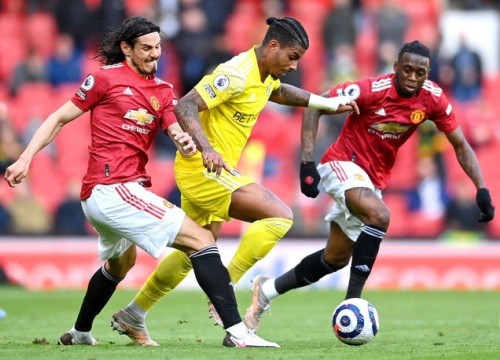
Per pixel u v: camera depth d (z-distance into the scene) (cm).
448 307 4088
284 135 5984
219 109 2330
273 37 2283
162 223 2117
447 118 2658
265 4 6606
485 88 6538
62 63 6122
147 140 2192
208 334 2873
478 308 4038
